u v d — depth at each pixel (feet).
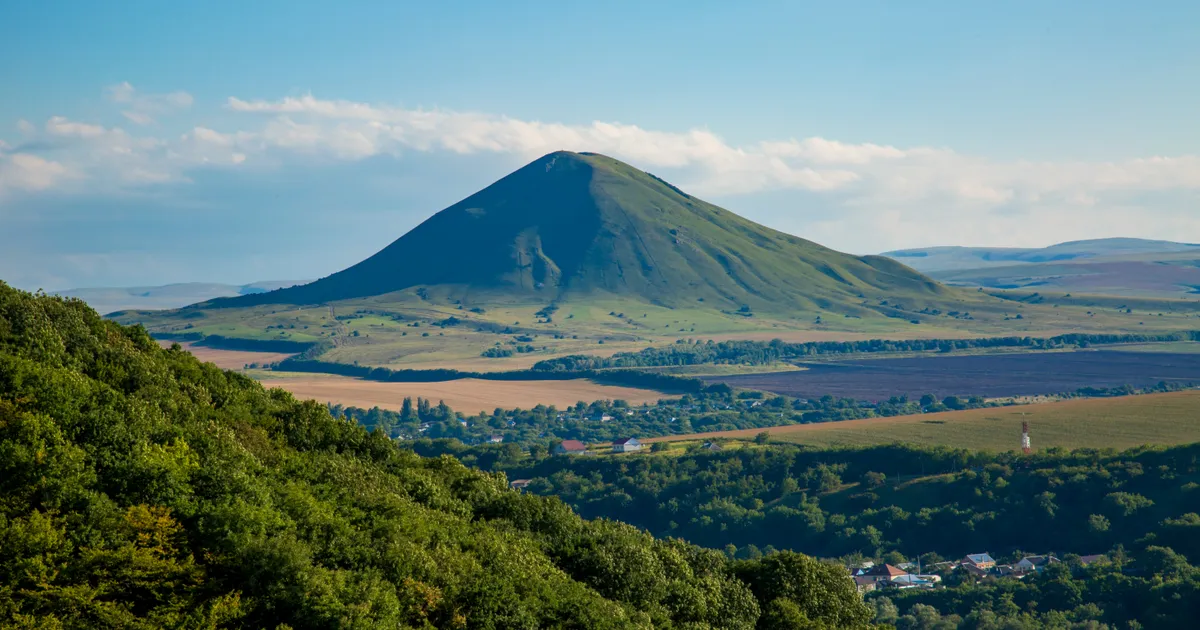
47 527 180.24
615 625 205.77
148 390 256.11
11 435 201.05
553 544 255.70
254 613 183.62
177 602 179.93
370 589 186.80
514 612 200.54
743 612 256.11
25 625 164.96
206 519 196.03
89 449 207.31
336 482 241.35
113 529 187.21
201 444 224.94
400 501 236.43
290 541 192.65
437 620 194.49
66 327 268.62
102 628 171.22
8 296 267.39
